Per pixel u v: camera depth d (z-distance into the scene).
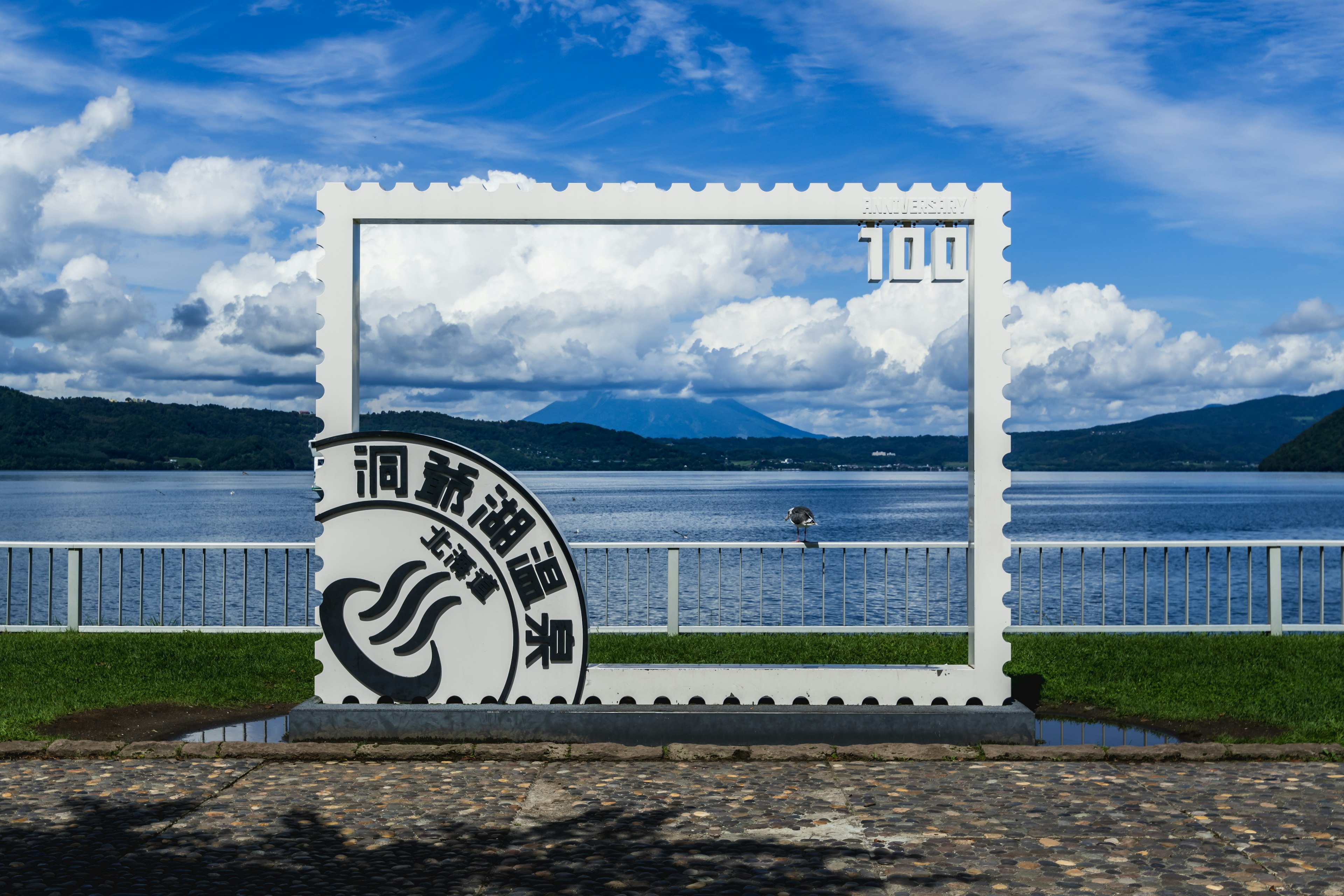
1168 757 5.93
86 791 5.33
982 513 6.83
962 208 6.84
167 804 5.12
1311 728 6.77
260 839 4.61
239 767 5.85
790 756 6.02
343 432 6.87
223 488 130.50
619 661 9.41
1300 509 81.94
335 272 6.90
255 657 9.62
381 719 6.43
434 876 4.16
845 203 6.87
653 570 29.50
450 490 6.64
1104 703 7.93
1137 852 4.44
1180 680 8.58
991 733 6.38
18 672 8.90
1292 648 9.88
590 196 6.89
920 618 19.78
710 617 19.36
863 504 92.69
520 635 6.62
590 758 6.03
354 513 6.67
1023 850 4.46
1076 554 36.72
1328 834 4.64
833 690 6.79
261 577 26.84
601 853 4.44
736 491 138.88
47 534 50.44
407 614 6.64
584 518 67.50
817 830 4.75
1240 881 4.10
